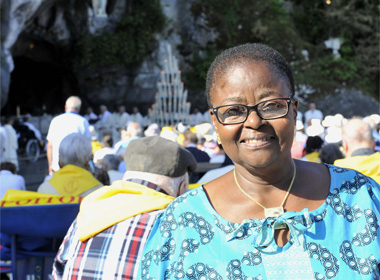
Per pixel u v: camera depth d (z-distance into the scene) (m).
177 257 1.43
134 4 25.31
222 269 1.38
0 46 19.23
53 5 23.98
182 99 20.61
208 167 6.59
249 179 1.46
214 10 26.75
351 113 26.58
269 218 1.41
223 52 1.51
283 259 1.37
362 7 29.42
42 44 25.61
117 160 5.19
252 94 1.41
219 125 1.45
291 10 29.38
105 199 2.39
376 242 1.38
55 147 7.56
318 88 26.45
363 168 3.14
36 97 29.44
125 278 2.20
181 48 26.05
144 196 2.38
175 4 26.25
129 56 24.94
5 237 3.46
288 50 27.02
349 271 1.35
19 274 3.46
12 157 14.10
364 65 28.12
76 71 25.38
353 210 1.44
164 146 2.59
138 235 2.25
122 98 25.55
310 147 6.05
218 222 1.44
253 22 27.09
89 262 2.25
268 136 1.41
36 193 3.52
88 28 24.70
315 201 1.45
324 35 28.98
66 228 3.34
